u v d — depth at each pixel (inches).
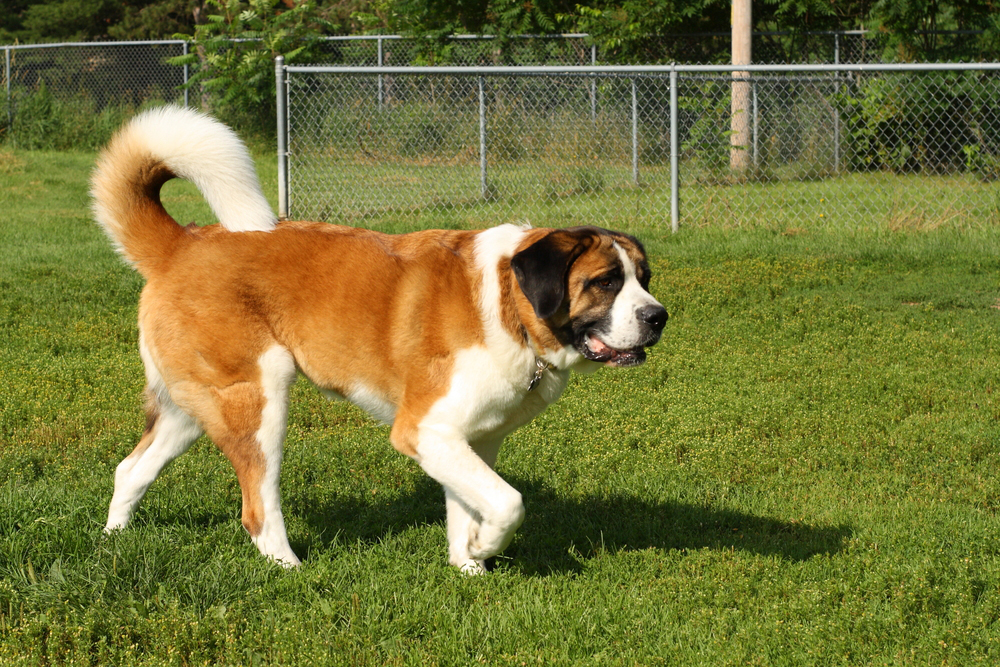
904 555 159.3
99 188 153.6
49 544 147.9
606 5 698.8
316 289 149.0
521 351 143.5
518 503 140.2
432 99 534.3
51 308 321.7
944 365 273.1
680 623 138.2
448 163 531.5
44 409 227.6
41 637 126.0
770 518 177.6
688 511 180.9
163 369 151.3
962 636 130.7
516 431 225.0
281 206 485.4
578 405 242.5
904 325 315.0
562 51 729.6
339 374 151.6
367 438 217.6
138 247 153.3
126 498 158.4
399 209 505.7
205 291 148.6
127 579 140.5
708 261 402.3
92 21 1416.1
